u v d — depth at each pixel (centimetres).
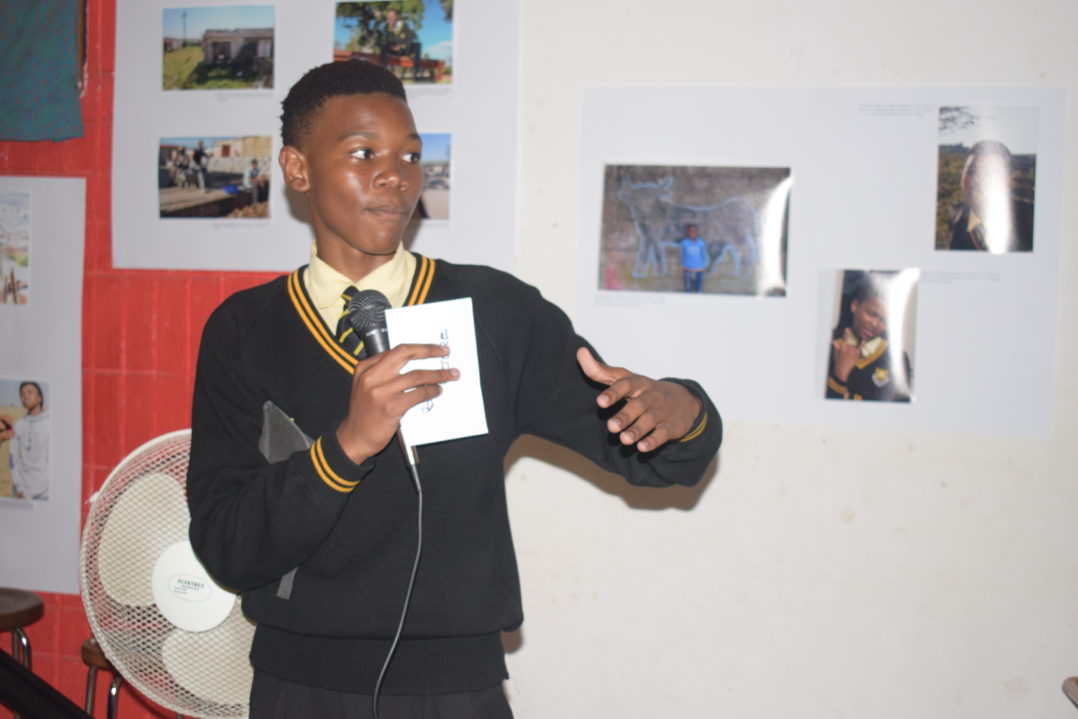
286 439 112
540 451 207
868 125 192
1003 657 193
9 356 228
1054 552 190
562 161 201
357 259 119
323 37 207
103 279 223
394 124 114
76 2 220
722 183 197
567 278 202
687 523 202
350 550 110
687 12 196
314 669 110
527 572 208
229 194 214
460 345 105
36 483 228
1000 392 190
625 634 205
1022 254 188
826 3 192
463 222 203
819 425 196
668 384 115
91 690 195
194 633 139
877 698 197
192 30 213
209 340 121
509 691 209
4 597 194
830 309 195
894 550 195
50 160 225
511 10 200
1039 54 187
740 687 201
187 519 139
